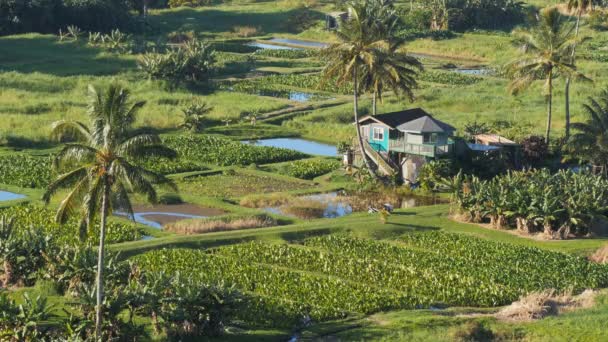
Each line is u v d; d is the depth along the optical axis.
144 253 69.75
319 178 97.56
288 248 71.88
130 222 78.25
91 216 48.34
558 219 77.00
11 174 92.19
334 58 95.62
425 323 56.53
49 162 97.12
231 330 55.38
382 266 68.31
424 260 70.19
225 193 90.12
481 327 55.69
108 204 49.12
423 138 94.56
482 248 73.31
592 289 64.69
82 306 52.75
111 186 49.00
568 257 71.19
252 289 63.00
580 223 76.31
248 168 99.56
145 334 53.25
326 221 79.31
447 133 95.75
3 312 51.91
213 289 54.31
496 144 97.88
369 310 59.91
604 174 93.31
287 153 105.88
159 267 66.25
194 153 104.12
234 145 108.38
